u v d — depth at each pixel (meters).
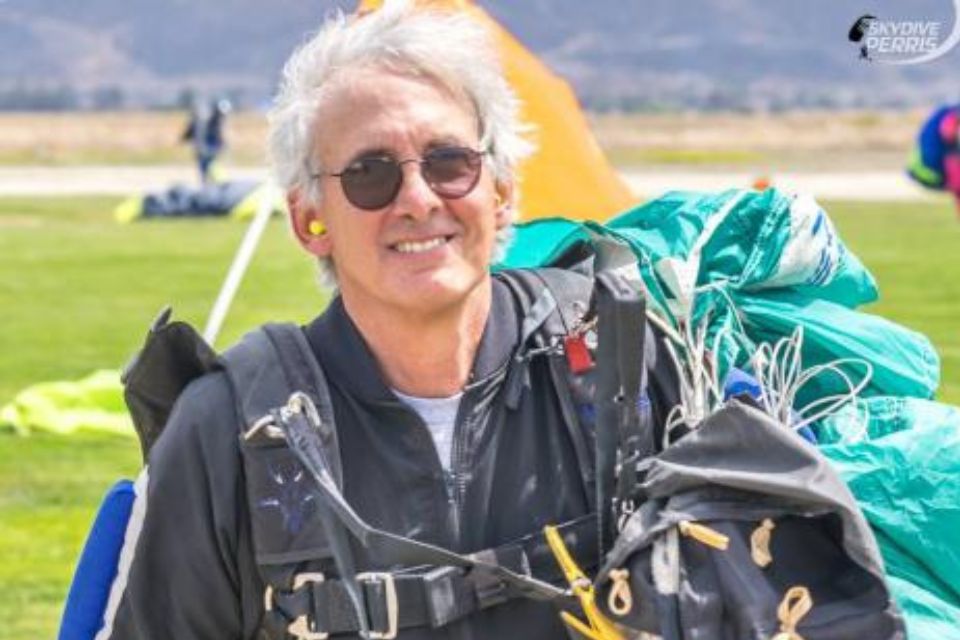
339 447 4.11
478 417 4.16
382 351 4.15
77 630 4.36
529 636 4.09
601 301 4.10
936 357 5.07
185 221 39.56
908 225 37.06
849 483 4.39
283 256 30.02
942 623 4.29
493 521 4.12
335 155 4.09
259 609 4.19
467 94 4.11
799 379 4.64
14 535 11.09
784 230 4.87
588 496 4.15
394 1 4.21
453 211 4.06
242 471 4.10
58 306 23.61
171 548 4.18
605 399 4.10
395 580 3.99
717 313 4.80
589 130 10.53
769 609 3.80
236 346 4.21
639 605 3.89
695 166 68.12
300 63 4.19
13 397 16.20
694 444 3.97
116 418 14.17
